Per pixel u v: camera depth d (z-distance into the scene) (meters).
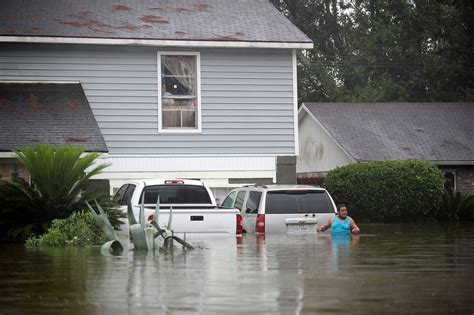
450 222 60.38
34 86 50.00
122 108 50.91
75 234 35.06
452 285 19.22
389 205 59.75
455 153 72.94
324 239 35.00
